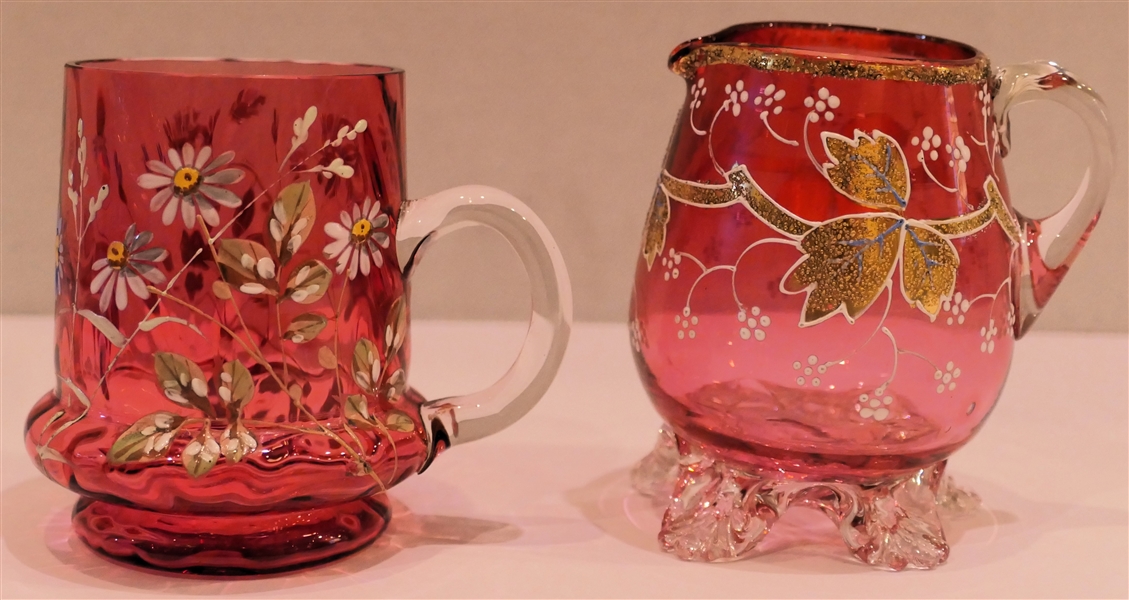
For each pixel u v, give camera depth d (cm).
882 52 49
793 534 50
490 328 88
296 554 43
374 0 84
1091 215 48
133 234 39
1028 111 88
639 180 88
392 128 44
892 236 41
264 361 40
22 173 86
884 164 41
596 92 86
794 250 41
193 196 39
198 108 39
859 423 42
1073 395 76
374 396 43
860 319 41
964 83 43
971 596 44
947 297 42
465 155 87
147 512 43
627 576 45
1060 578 46
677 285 44
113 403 41
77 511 46
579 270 91
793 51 42
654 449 56
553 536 49
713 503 47
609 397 72
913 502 49
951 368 42
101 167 40
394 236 44
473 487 55
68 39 83
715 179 43
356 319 42
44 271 88
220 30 84
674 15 84
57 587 42
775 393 42
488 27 85
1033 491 57
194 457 39
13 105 84
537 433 64
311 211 40
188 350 40
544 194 89
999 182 45
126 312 40
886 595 44
